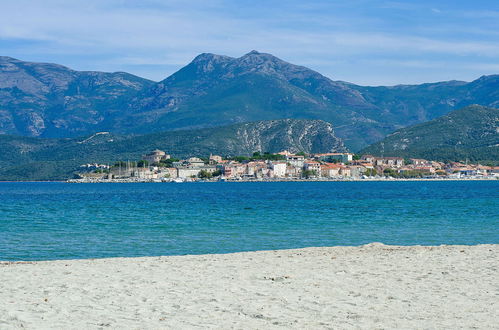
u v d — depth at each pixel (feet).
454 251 106.11
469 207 308.60
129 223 211.82
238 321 54.54
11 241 155.02
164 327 52.31
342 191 649.61
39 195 612.29
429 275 79.30
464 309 58.95
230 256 104.37
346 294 66.95
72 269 87.45
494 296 65.16
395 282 74.38
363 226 192.54
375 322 54.08
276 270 85.46
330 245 143.23
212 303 62.18
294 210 289.94
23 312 57.47
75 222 219.61
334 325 52.95
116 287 71.46
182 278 78.38
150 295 66.44
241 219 228.22
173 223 210.18
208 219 229.45
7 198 521.65
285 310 58.90
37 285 72.84
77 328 51.78
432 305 60.80
